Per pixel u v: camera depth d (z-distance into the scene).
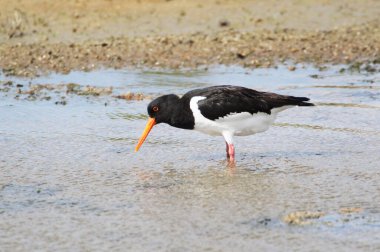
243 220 9.84
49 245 9.06
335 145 13.77
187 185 11.45
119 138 14.41
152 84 19.16
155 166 12.54
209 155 13.27
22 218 9.98
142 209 10.34
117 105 17.16
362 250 8.82
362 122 15.42
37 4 25.69
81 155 13.20
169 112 12.96
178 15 25.41
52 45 22.83
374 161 12.66
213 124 12.82
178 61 21.59
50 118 15.95
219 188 11.29
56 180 11.72
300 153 13.27
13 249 8.94
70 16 24.98
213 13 25.62
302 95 17.84
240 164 12.66
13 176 11.93
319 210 10.20
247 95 12.79
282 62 21.58
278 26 24.77
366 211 10.13
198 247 8.95
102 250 8.90
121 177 11.88
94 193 11.06
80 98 17.80
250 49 22.56
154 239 9.22
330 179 11.68
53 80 19.72
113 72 20.53
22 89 18.69
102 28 24.28
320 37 23.75
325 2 26.78
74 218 9.98
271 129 15.02
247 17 25.41
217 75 20.09
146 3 26.27
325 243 9.02
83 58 21.75
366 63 21.41
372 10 26.28
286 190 11.14
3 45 22.83
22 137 14.41
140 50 22.45
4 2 25.75
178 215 10.07
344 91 18.23
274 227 9.57
